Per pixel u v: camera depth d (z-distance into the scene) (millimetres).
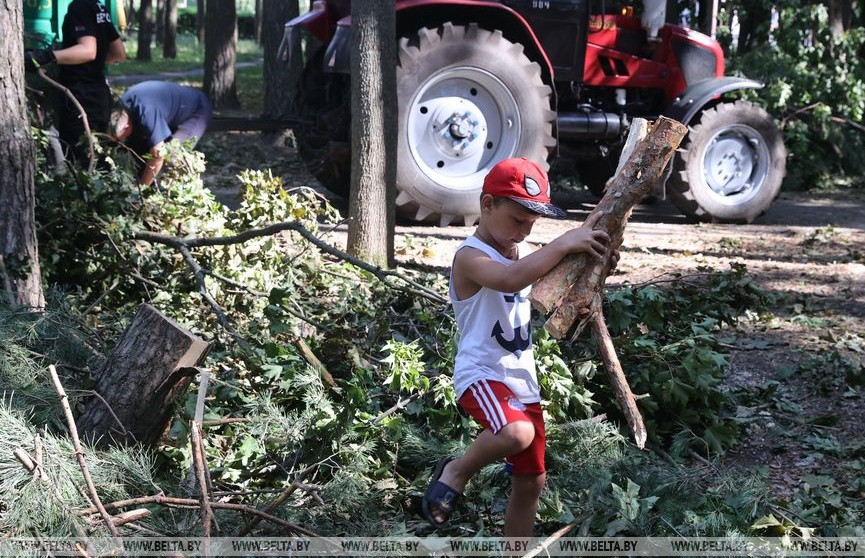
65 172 6277
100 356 4809
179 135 8359
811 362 5844
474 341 3295
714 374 5047
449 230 9750
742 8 15797
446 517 3303
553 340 4660
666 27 11000
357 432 4211
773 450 4855
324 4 10578
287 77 15859
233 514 3760
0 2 4875
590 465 4234
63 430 3906
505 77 9633
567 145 10742
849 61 14891
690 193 10586
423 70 9438
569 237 3191
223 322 5043
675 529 3730
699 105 10375
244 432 4320
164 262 6086
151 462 3965
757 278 8016
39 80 7289
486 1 9797
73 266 6035
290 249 7410
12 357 4246
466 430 4473
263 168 13055
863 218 11430
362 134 7109
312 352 5004
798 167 13875
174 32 38031
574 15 10227
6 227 4984
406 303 6148
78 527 3271
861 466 4574
